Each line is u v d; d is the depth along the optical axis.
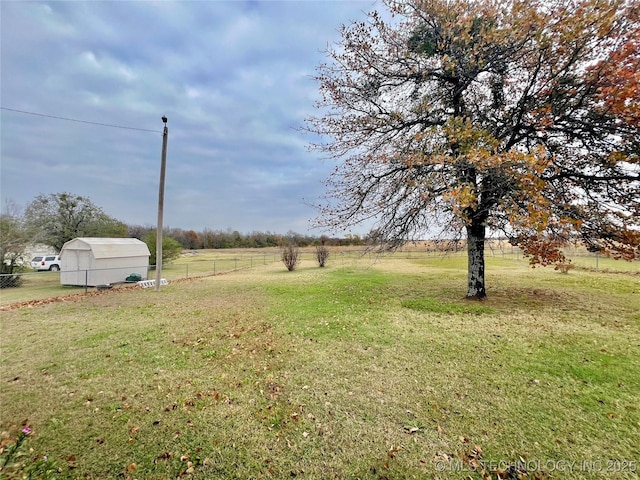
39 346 5.14
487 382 3.56
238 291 11.12
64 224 22.67
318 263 24.59
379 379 3.72
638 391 3.24
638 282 10.88
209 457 2.44
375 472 2.26
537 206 5.31
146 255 17.47
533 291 9.17
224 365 4.26
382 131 7.94
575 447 2.44
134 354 4.73
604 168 6.11
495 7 6.08
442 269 17.30
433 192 6.49
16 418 2.99
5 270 15.13
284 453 2.48
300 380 3.75
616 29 5.37
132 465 2.34
